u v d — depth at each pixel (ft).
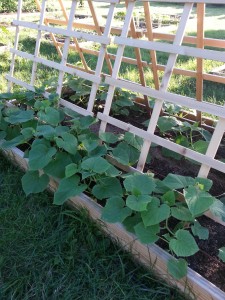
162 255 4.41
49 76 11.73
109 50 15.23
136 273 4.69
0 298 4.31
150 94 5.32
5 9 24.39
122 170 5.88
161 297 4.37
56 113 6.48
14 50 8.91
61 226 5.28
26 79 11.39
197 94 7.20
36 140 5.82
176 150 5.09
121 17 22.25
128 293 4.39
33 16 22.90
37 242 5.08
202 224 5.29
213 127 7.67
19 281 4.50
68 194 4.99
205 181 4.56
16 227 5.35
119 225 4.87
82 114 6.96
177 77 11.74
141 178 4.80
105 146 5.76
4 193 6.02
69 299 4.30
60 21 8.95
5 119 6.64
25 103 7.93
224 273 4.49
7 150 6.83
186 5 4.83
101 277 4.61
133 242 4.72
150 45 5.27
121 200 4.75
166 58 14.40
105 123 6.27
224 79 6.55
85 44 15.39
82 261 4.78
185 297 4.32
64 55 7.37
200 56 4.70
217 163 4.61
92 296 4.35
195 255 4.73
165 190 4.89
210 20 25.64
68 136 5.72
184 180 4.66
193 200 4.15
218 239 5.02
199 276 4.17
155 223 4.14
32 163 5.41
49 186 6.06
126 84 5.70
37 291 4.40
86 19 18.75
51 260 4.79
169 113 7.60
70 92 9.57
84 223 5.31
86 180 5.88
